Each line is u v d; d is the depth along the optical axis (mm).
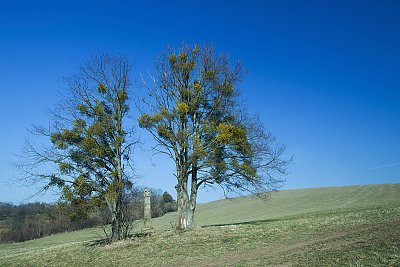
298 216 40375
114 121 31391
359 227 24141
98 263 24828
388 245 17375
